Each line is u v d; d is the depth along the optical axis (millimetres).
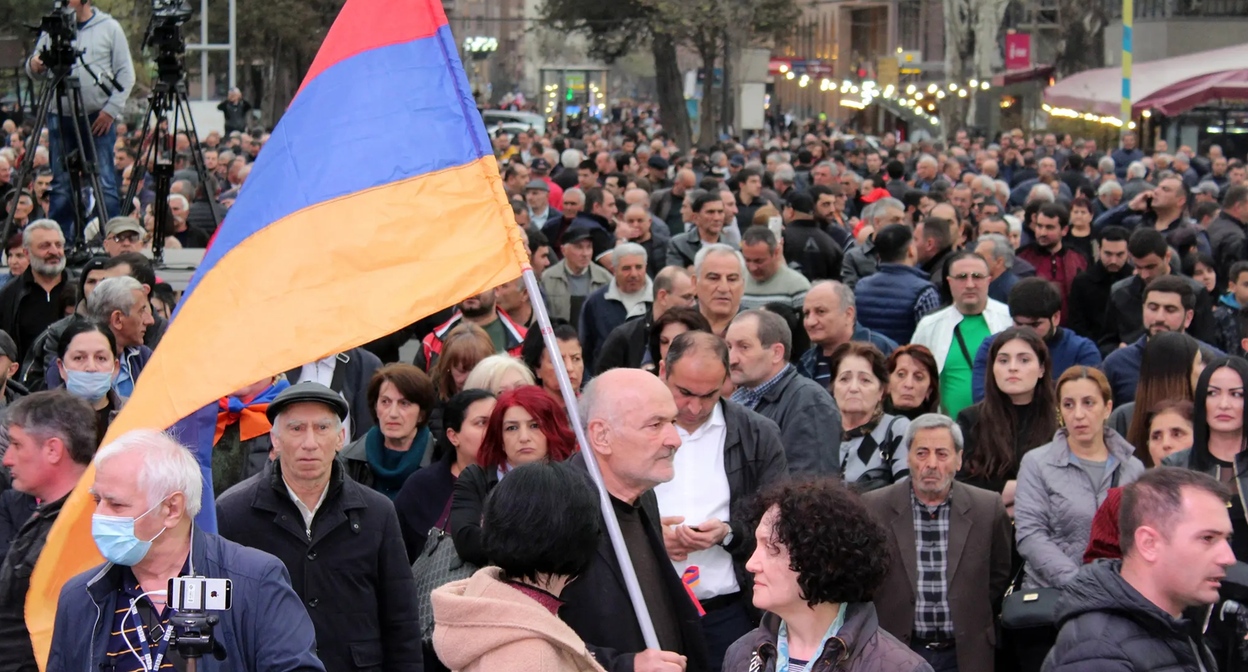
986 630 6559
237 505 5680
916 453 6512
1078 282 12031
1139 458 7480
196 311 5176
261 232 5266
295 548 5621
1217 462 6184
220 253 5266
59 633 4383
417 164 5340
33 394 5625
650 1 51844
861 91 62250
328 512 5691
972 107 52531
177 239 14586
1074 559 6691
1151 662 4352
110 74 13414
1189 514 4367
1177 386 7484
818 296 8672
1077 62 52938
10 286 10250
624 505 5148
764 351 7020
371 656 5656
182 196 14609
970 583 6543
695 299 9766
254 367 5074
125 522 4250
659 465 5094
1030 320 9234
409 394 7289
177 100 11453
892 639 4141
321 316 5164
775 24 53906
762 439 6211
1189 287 9219
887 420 7516
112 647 4332
